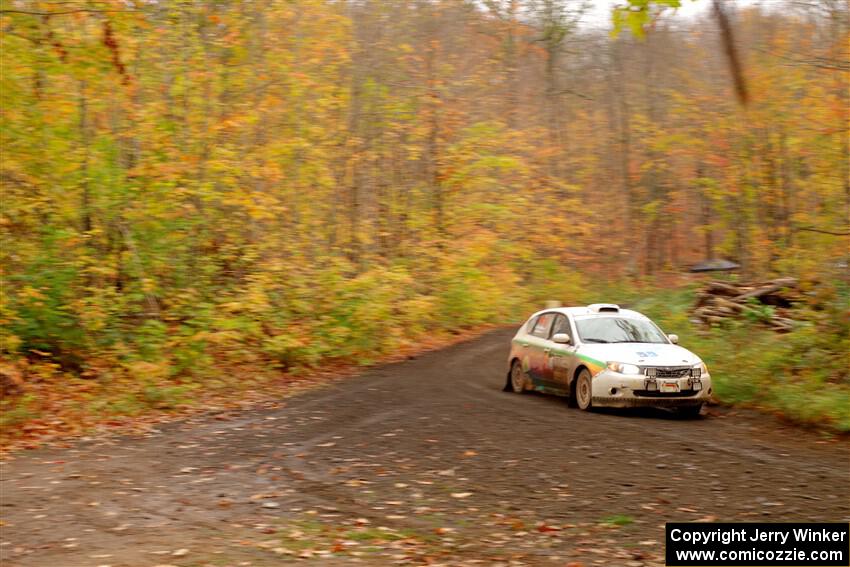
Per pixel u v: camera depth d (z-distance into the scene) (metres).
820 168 19.44
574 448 10.02
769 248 28.91
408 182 28.86
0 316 15.46
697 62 31.59
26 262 16.30
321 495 8.12
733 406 13.35
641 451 9.80
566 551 6.27
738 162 31.22
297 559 6.14
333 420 12.37
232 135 19.75
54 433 12.03
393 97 27.00
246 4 20.08
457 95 31.38
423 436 10.91
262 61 21.02
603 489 8.10
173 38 18.86
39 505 7.94
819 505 7.38
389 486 8.41
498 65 35.69
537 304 35.56
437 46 30.61
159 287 18.42
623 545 6.40
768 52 13.70
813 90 19.73
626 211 46.72
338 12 23.36
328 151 23.55
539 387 14.48
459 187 29.03
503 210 29.89
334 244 24.41
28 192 16.94
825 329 14.59
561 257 41.06
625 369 12.39
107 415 13.42
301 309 19.55
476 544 6.48
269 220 20.69
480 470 8.99
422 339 25.78
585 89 46.66
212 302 18.89
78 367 16.31
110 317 16.86
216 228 19.69
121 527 7.12
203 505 7.83
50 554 6.38
